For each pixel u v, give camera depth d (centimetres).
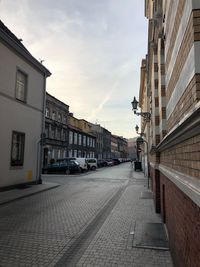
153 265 458
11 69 1468
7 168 1427
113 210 929
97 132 6975
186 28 283
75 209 953
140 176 2573
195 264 246
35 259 488
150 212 890
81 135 5222
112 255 505
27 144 1648
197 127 220
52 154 3744
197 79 242
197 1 248
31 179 1688
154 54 1023
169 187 504
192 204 260
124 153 11481
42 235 634
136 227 689
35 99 1762
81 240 598
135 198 1204
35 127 1758
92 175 2733
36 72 1778
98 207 990
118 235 630
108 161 5375
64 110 4238
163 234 621
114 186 1714
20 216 838
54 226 717
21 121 1576
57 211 917
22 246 557
